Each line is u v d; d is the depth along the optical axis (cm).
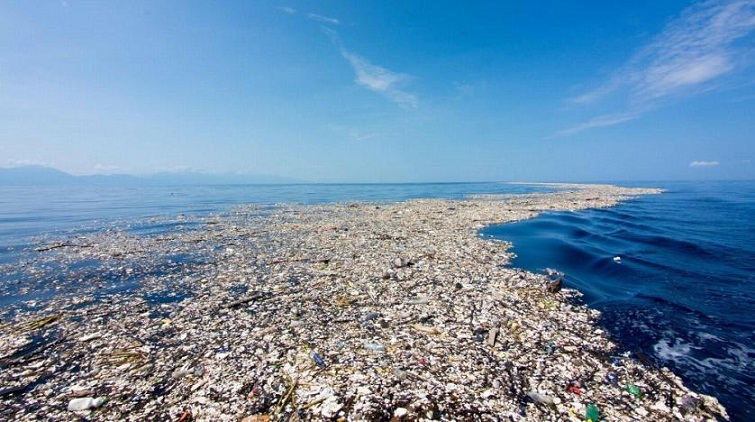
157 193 9681
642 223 3109
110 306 1230
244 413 656
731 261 1822
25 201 6481
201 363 834
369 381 752
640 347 943
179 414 658
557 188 10888
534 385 755
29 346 934
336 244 2262
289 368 805
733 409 693
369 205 5184
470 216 3597
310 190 11844
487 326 1044
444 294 1316
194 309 1189
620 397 724
